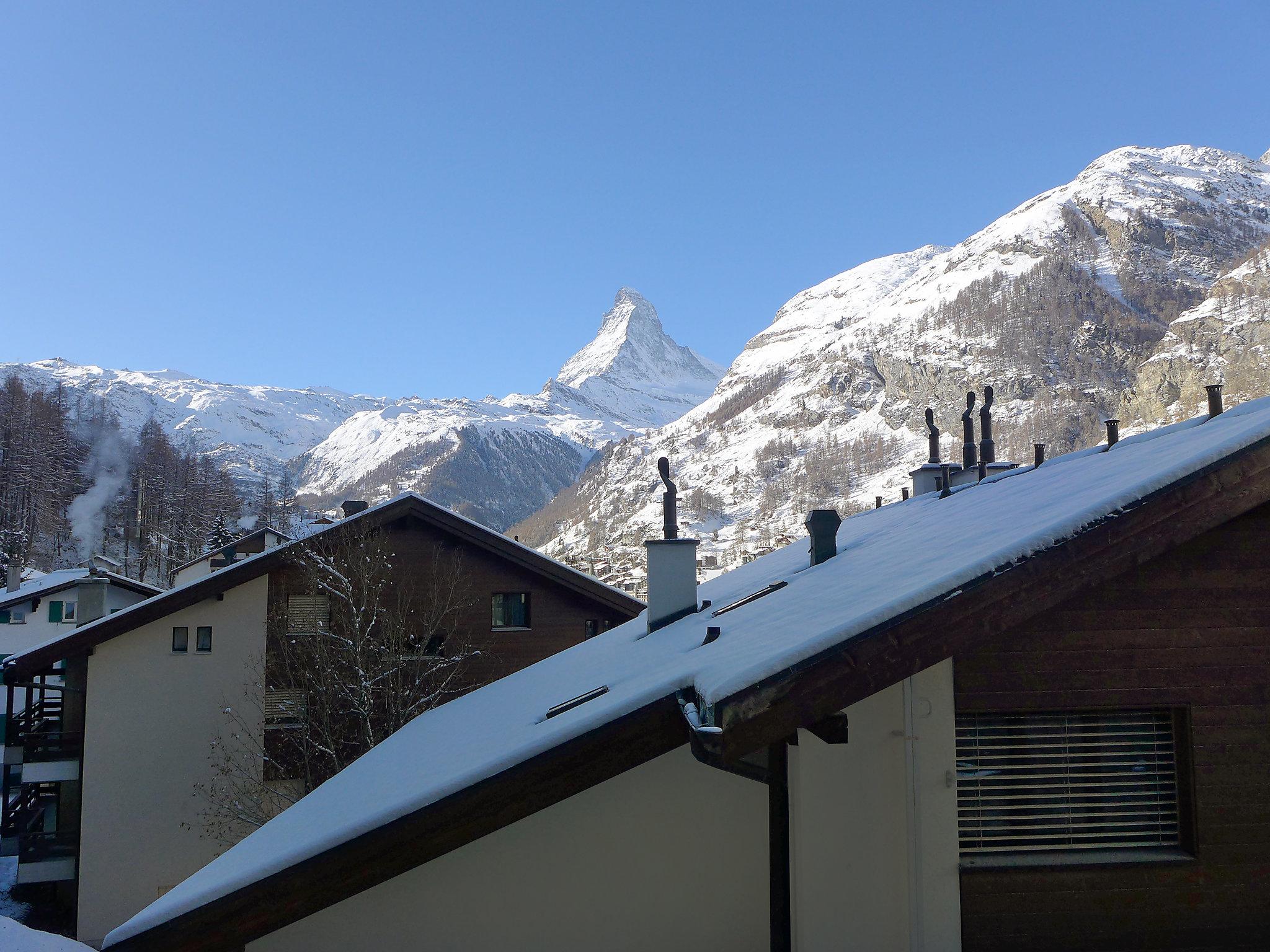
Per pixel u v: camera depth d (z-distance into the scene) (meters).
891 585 5.18
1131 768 5.41
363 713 19.67
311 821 6.70
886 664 4.29
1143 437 8.11
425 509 22.98
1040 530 4.59
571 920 5.59
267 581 22.83
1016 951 5.10
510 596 23.61
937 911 5.07
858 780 5.23
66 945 6.64
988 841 5.33
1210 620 5.32
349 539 22.59
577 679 9.16
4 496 116.44
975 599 4.38
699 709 4.75
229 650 22.55
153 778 22.16
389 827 5.27
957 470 13.53
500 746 6.14
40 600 48.03
